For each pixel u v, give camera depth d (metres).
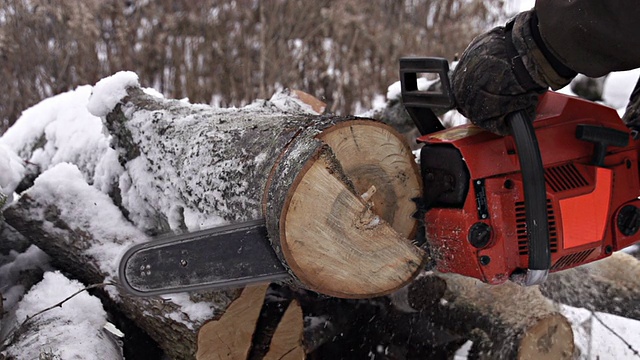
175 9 4.90
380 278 1.67
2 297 2.25
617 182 1.95
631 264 2.52
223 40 4.66
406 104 1.89
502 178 1.76
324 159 1.56
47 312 2.07
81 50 4.41
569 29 1.63
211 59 4.65
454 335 2.29
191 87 4.51
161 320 1.97
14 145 3.23
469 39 4.98
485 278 1.76
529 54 1.70
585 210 1.86
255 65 4.84
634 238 2.02
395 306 2.34
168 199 2.14
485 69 1.73
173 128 2.16
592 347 2.61
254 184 1.71
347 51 4.79
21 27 4.40
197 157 1.98
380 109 3.04
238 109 2.36
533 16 1.74
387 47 4.88
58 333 1.96
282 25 4.76
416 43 4.93
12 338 2.00
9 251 2.64
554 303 2.43
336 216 1.58
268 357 1.93
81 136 2.85
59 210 2.39
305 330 2.17
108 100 2.37
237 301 1.86
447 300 2.29
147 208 2.32
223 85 4.62
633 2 1.54
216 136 1.97
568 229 1.83
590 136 1.86
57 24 4.50
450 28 5.02
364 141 1.73
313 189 1.55
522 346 2.10
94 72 4.43
